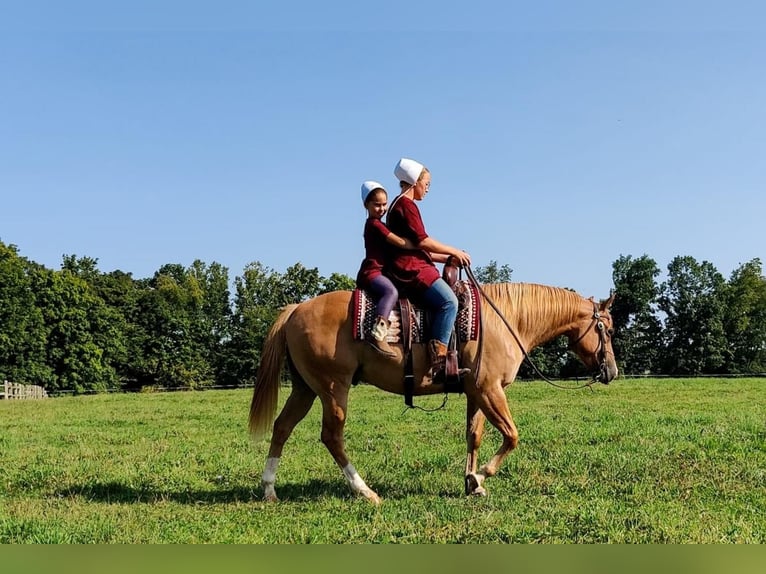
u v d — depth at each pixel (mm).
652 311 64938
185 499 7613
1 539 5879
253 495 7691
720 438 10594
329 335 7219
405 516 6430
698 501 6777
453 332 7195
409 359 7156
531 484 7844
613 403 19016
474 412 7848
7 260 56344
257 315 67375
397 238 7211
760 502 6711
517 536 5703
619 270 64750
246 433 13977
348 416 16562
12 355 55031
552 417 15008
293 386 7789
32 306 55875
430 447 11008
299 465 9578
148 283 90188
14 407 25500
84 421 17422
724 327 65125
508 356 7445
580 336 8281
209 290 84625
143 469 9523
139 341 64312
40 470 9414
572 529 5879
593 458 9148
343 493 7695
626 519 6098
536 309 7961
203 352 66062
